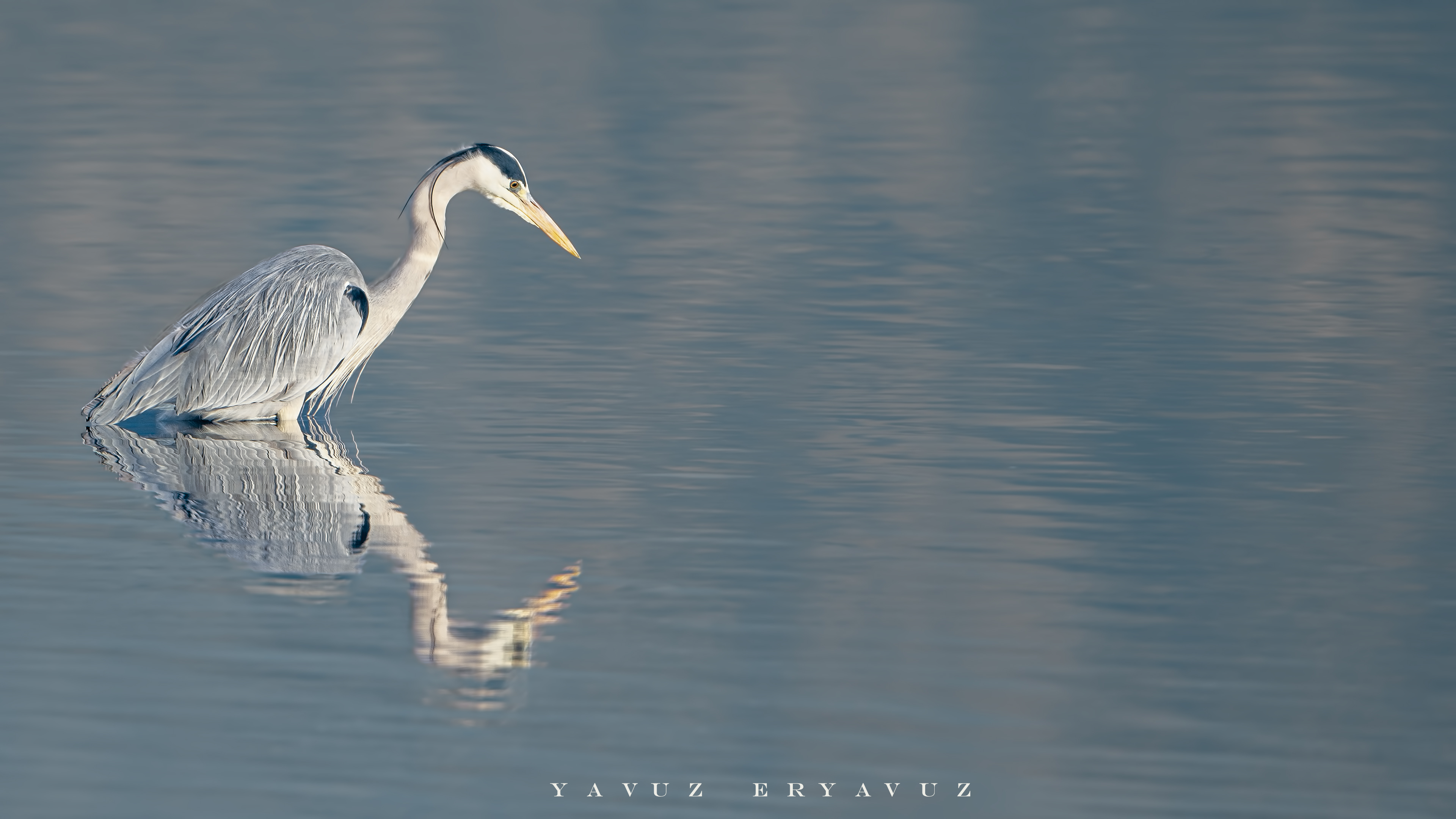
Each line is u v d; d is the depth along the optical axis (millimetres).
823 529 10891
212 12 47500
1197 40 41000
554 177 25906
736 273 19781
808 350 16062
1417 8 46406
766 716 8047
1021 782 7410
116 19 45562
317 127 30234
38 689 8320
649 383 14914
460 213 24047
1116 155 27422
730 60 38688
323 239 21391
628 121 31000
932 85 35000
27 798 7270
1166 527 10914
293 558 10281
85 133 29219
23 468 12281
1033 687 8367
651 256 20766
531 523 10992
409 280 14617
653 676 8492
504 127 30219
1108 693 8305
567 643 8930
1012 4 48406
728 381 14930
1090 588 9773
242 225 22203
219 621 9219
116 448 12922
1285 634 9055
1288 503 11414
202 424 13789
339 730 7918
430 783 7406
